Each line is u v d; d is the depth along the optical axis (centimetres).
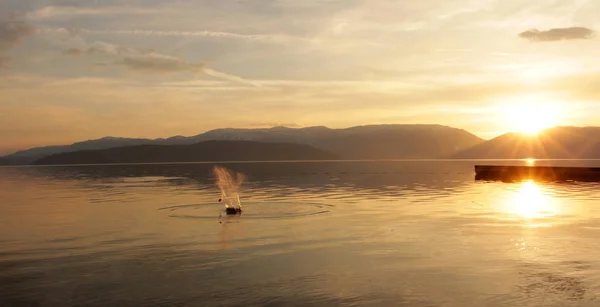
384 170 11775
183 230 2205
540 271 1416
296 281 1334
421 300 1171
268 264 1526
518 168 7519
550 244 1802
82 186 5903
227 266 1505
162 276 1399
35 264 1564
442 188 4925
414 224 2323
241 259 1597
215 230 2192
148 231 2192
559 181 6209
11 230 2280
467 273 1401
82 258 1642
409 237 1966
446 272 1412
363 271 1432
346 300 1174
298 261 1562
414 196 3934
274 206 3170
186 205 3281
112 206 3297
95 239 2002
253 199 3678
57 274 1438
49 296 1234
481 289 1252
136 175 9438
